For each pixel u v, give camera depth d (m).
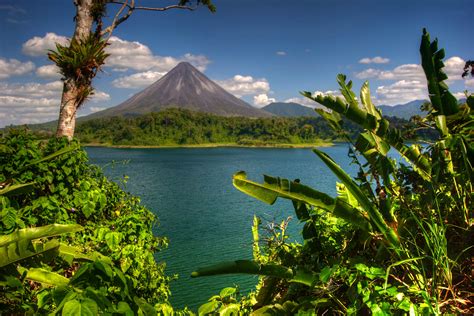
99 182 6.71
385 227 1.99
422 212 2.14
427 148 2.19
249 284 18.16
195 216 38.25
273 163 122.19
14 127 6.01
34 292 2.58
